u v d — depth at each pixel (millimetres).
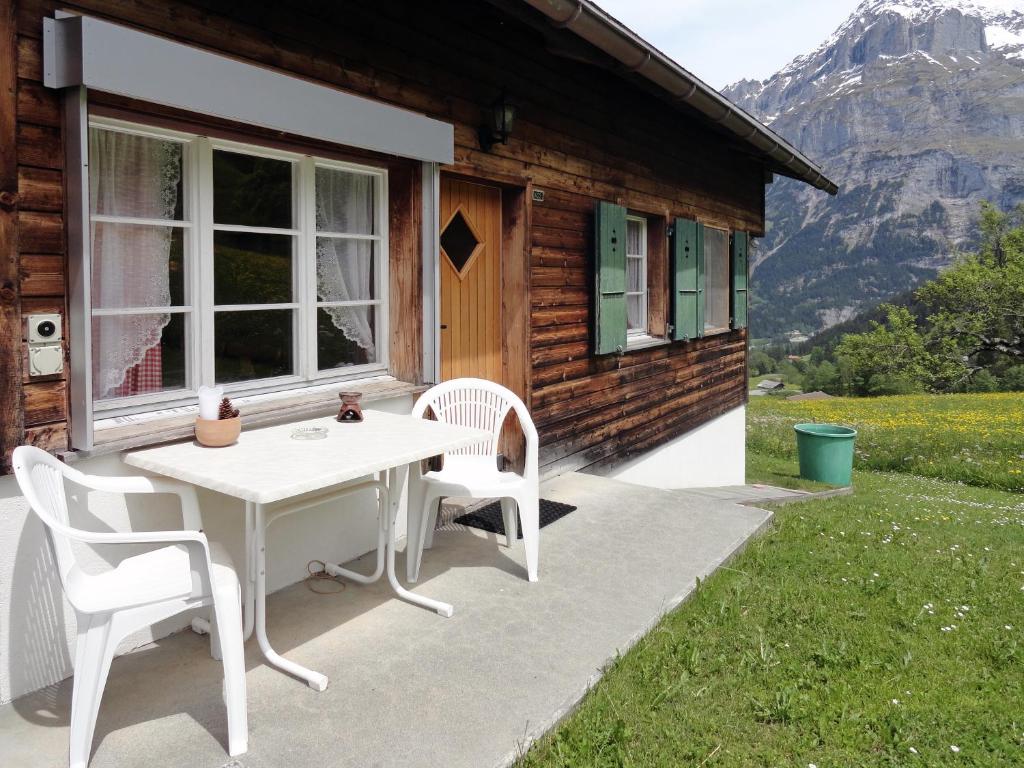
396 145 3533
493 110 4266
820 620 3324
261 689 2391
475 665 2580
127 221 2689
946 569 4324
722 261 8508
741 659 2865
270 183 3234
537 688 2439
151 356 2840
